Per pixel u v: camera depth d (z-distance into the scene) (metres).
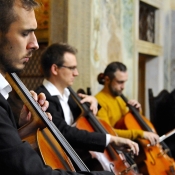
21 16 1.46
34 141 1.82
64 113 3.06
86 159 2.98
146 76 8.29
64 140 1.95
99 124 3.20
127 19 6.94
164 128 5.40
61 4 5.54
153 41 8.17
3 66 1.50
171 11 8.37
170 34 8.36
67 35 5.51
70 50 3.13
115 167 3.04
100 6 6.10
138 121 4.12
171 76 8.34
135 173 3.17
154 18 8.22
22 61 1.52
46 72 3.12
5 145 1.33
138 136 3.72
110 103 4.19
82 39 5.74
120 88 4.22
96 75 5.98
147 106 8.22
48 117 2.03
